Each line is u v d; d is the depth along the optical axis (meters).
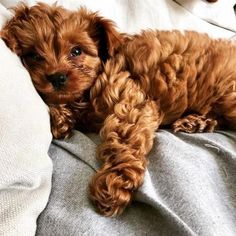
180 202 0.22
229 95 0.29
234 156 0.25
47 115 0.25
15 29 0.28
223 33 0.44
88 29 0.30
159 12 0.40
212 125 0.30
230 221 0.22
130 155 0.24
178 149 0.25
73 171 0.24
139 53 0.30
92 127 0.30
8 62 0.24
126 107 0.27
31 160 0.20
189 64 0.29
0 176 0.19
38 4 0.30
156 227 0.21
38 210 0.21
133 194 0.23
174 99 0.29
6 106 0.21
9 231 0.18
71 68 0.28
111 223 0.21
